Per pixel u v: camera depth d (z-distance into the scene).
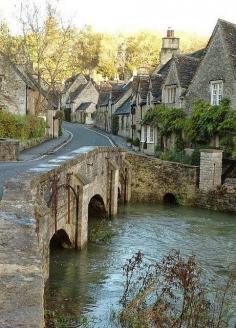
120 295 11.17
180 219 22.17
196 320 8.08
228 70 27.97
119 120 56.00
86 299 10.87
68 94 90.00
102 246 16.19
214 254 15.68
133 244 16.77
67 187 14.11
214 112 28.17
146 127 39.19
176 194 26.52
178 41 46.22
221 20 29.55
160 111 35.09
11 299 3.76
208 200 25.03
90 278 12.48
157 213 23.80
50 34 43.88
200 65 30.69
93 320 9.56
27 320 3.38
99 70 103.88
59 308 10.22
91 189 18.95
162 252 15.71
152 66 83.94
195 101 30.98
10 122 30.25
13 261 4.70
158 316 8.51
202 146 29.20
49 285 11.76
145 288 10.43
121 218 22.34
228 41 28.64
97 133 57.09
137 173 27.42
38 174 10.90
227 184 24.45
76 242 15.19
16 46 46.75
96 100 85.62
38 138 36.56
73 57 49.41
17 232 5.92
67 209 14.29
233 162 25.62
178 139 32.38
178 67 34.09
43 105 50.66
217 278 12.68
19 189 8.95
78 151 19.08
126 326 9.11
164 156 31.86
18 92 42.72
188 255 15.41
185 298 8.55
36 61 50.09
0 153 22.30
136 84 46.66
